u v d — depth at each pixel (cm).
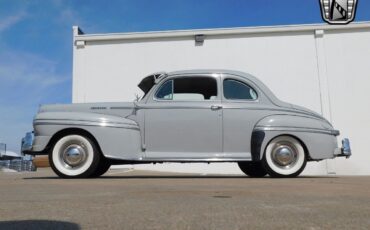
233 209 259
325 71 1335
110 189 388
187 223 213
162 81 616
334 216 236
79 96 1373
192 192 357
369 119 1313
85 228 201
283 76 1345
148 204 280
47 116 587
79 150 582
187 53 1369
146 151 596
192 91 616
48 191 372
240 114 605
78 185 437
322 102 1327
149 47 1378
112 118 586
